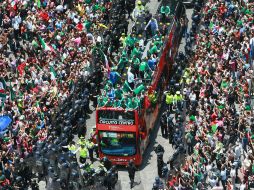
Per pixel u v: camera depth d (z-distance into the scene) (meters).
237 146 167.12
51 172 164.88
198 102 184.88
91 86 194.12
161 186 162.75
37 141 175.00
